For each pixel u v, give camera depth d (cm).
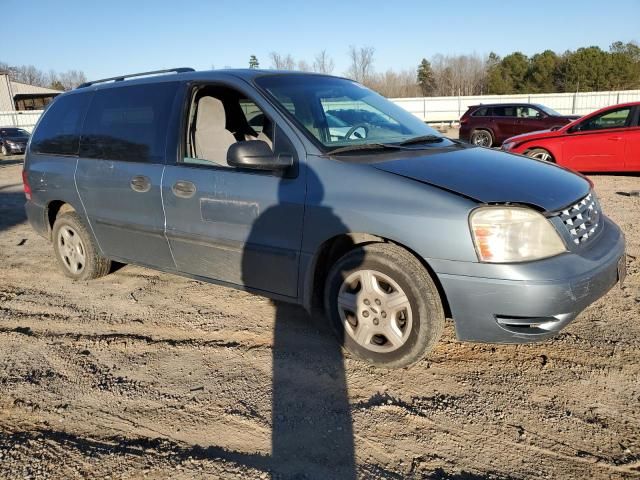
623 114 954
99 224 442
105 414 286
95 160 433
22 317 420
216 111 406
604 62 5244
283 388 304
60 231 491
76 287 480
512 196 280
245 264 351
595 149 970
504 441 253
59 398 303
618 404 278
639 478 228
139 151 401
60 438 267
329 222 306
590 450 246
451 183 291
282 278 336
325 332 371
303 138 326
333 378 312
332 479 232
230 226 351
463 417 272
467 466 238
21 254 606
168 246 392
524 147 1038
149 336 377
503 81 5722
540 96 3166
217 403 292
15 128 2475
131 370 331
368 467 239
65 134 467
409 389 299
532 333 276
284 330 376
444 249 275
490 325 276
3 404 298
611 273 295
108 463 247
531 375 308
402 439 257
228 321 395
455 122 3152
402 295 296
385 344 312
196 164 369
